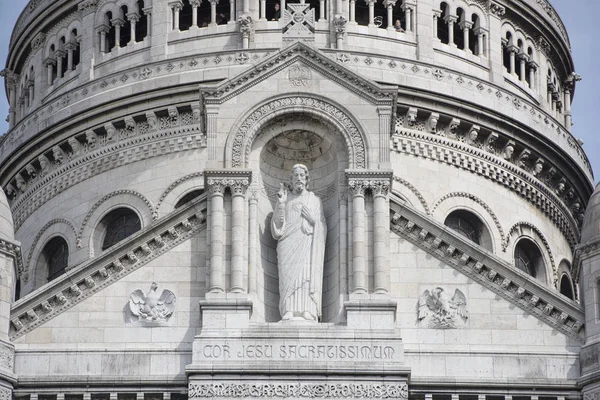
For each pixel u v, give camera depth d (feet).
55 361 264.93
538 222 356.38
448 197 343.67
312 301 268.41
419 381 262.26
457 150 347.56
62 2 366.63
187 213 273.75
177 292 269.64
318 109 276.82
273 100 277.44
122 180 345.72
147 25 356.18
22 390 262.47
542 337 267.59
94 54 360.07
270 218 277.03
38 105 367.45
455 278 270.67
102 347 265.95
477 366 264.93
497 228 346.54
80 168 351.25
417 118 345.51
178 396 262.26
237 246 269.23
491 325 268.21
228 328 263.90
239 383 260.01
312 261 270.87
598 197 273.54
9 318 266.57
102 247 344.28
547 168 360.07
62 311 268.62
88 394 262.26
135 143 346.95
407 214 273.54
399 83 343.67
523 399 262.88
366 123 276.41
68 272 269.85
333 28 347.97
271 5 354.33
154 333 266.98
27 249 352.49
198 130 343.46
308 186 279.49
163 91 345.31
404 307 269.03
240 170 272.92
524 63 368.07
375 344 262.88
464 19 359.66
